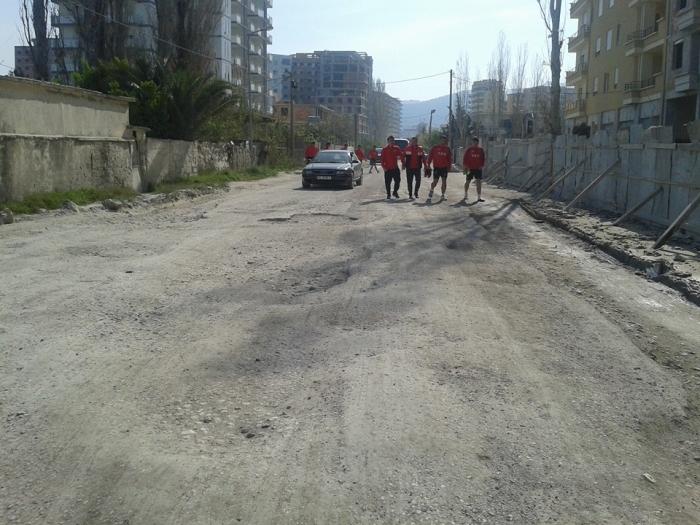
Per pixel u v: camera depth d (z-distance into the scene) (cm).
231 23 7450
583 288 793
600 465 370
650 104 4322
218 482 346
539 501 333
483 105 10575
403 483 345
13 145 1380
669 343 586
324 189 2397
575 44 5859
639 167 1352
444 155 1831
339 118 8769
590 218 1413
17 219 1281
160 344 559
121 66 2502
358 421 414
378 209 1600
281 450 379
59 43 3438
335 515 318
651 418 431
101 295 708
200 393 459
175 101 2511
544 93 7600
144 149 2055
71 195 1540
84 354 529
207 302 692
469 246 1070
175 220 1384
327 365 511
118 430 402
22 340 559
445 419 418
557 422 420
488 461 370
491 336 588
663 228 1221
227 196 2056
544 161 2248
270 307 675
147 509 321
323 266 879
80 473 353
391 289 747
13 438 391
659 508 331
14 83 1391
